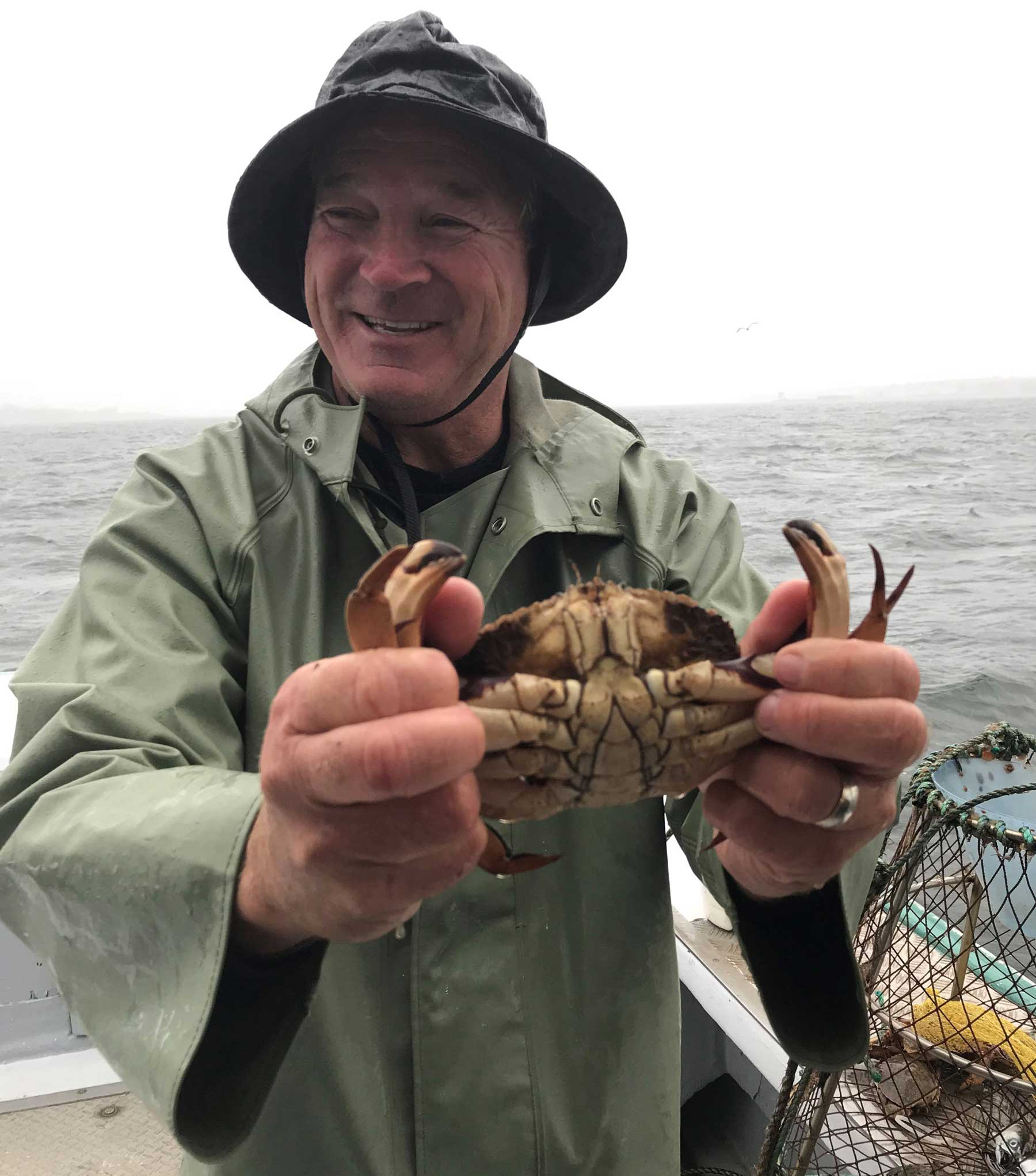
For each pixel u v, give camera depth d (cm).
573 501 64
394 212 60
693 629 45
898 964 85
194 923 42
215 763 53
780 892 51
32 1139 84
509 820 47
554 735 42
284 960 46
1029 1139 70
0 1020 95
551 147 63
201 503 60
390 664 36
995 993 79
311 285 64
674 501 69
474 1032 56
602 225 71
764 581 71
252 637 58
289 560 60
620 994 61
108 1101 89
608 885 61
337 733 35
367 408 64
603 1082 59
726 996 88
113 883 44
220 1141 43
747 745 43
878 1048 77
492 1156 55
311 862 37
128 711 51
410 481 65
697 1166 84
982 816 63
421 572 40
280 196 69
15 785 50
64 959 47
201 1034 41
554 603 45
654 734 42
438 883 38
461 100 60
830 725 39
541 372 78
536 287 71
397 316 61
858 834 44
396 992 56
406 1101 56
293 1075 55
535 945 58
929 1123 74
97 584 56
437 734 35
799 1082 71
